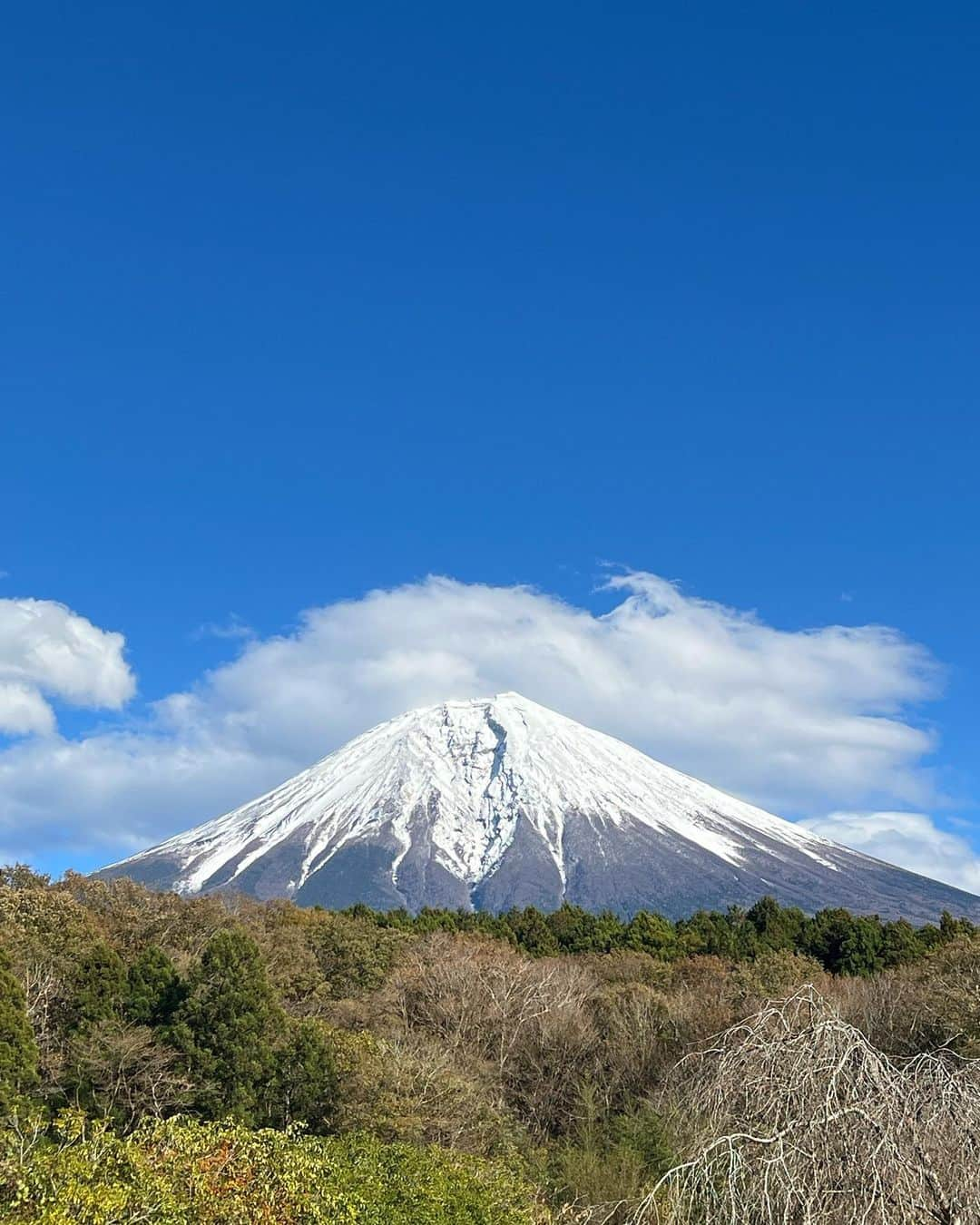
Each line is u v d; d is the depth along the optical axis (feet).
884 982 118.11
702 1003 112.57
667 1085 34.45
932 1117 26.11
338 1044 90.33
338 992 128.36
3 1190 35.50
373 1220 46.60
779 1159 25.22
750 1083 27.53
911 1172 25.27
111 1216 34.83
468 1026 115.96
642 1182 66.54
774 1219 25.43
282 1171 41.65
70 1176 35.45
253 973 96.07
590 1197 66.03
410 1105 82.07
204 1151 40.98
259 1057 89.25
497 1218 53.47
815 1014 28.94
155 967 99.40
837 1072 26.08
